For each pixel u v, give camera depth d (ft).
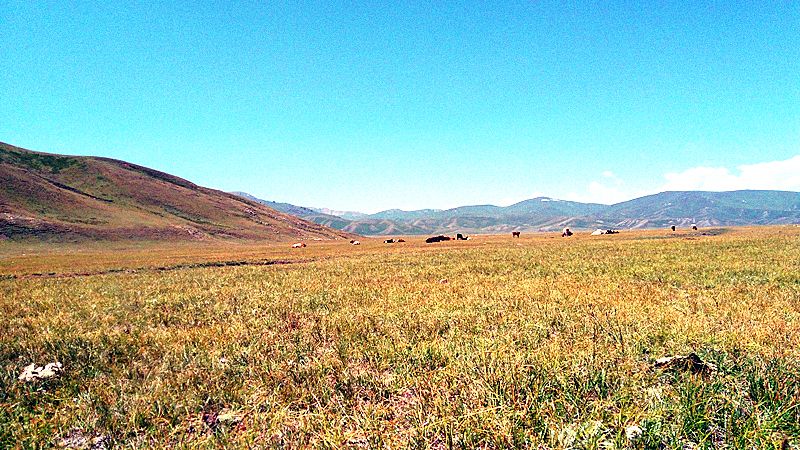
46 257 233.35
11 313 50.16
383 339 28.81
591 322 30.50
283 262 146.41
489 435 14.10
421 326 32.19
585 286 49.90
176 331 35.29
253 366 24.66
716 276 53.93
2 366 27.20
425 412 16.20
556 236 305.94
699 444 12.90
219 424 17.98
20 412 20.04
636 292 44.19
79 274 121.08
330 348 27.73
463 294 48.34
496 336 27.30
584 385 17.70
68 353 30.01
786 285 45.37
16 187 450.30
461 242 270.05
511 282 56.24
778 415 13.76
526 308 37.58
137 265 142.72
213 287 67.36
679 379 17.85
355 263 109.81
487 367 20.07
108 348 30.71
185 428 17.21
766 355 20.36
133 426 18.07
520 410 15.15
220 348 29.27
